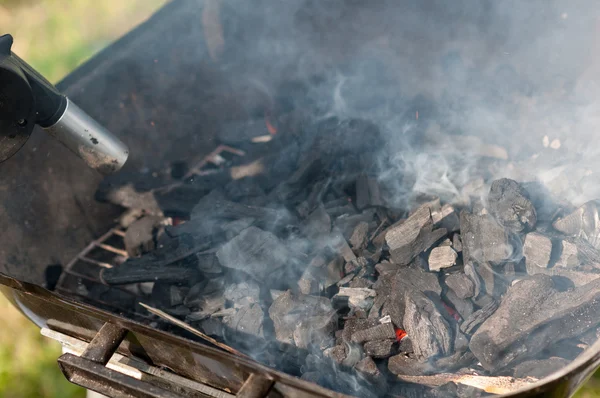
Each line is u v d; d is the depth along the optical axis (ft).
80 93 5.36
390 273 4.43
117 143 4.51
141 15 11.47
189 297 4.78
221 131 6.80
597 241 4.44
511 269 4.32
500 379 3.71
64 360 3.43
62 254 5.59
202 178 6.08
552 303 3.84
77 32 11.32
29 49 11.05
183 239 5.29
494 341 3.74
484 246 4.36
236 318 4.40
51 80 10.25
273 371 3.08
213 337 4.47
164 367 4.00
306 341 4.15
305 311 4.33
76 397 6.30
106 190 5.91
